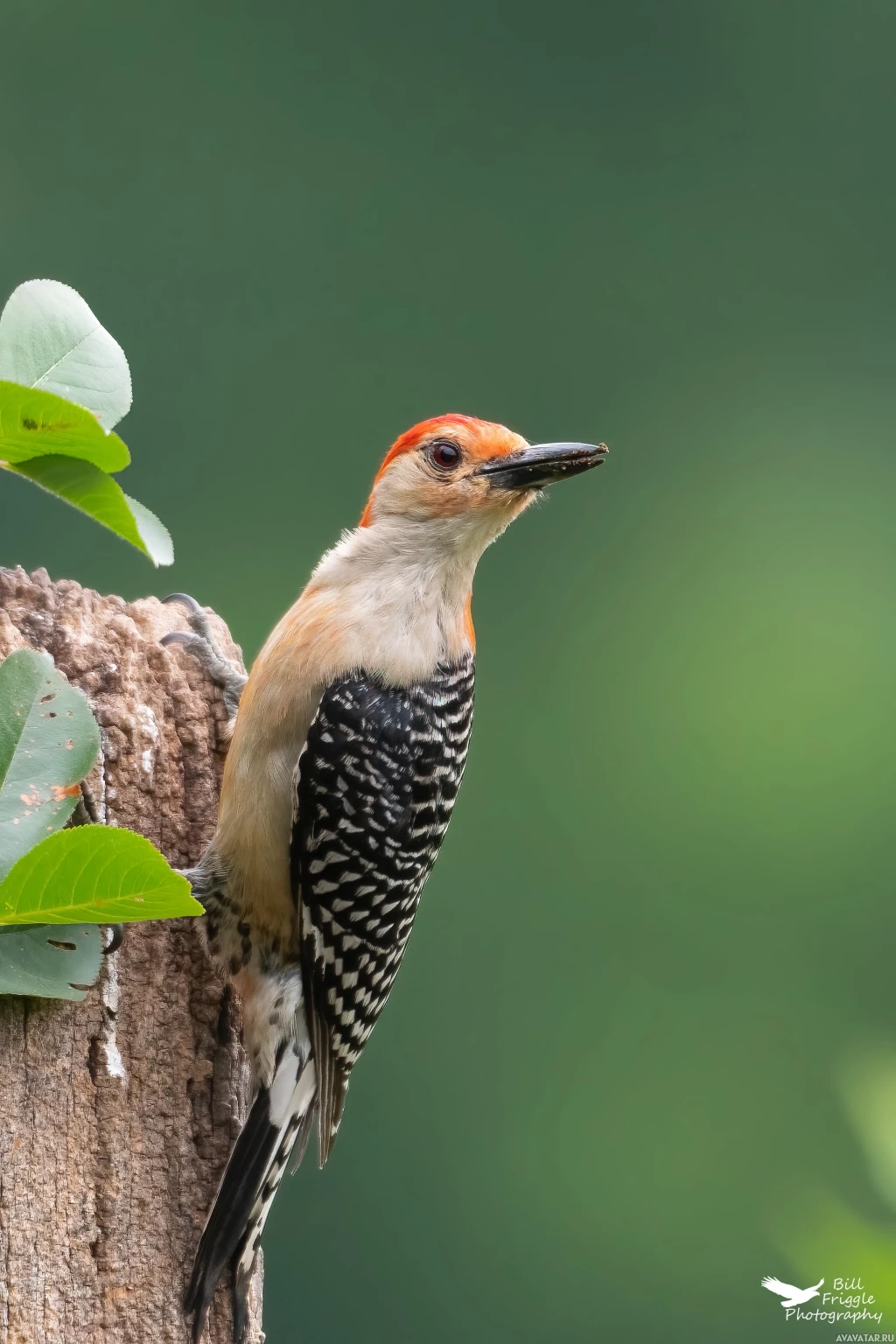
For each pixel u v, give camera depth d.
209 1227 7.10
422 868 8.91
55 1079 6.80
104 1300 6.80
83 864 5.84
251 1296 7.55
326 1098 8.45
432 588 8.98
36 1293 6.61
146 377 23.55
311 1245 22.05
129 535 5.93
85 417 5.54
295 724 8.29
